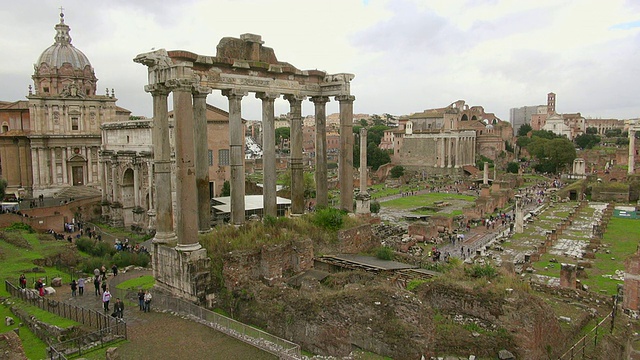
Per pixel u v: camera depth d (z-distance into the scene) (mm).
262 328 26766
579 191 117875
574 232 72875
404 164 190500
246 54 36250
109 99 94562
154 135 31219
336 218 37781
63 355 22047
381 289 23344
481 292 24547
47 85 91875
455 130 187250
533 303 23000
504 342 22250
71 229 70750
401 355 21828
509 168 178375
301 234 35531
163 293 31031
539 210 98312
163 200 31531
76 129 92125
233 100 34812
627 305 35969
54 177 90312
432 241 69562
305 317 24953
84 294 35812
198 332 25828
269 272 30672
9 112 94062
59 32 95312
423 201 117312
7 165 91438
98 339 24797
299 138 39625
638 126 172500
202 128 32781
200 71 32562
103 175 82250
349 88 40438
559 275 47438
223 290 29422
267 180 37969
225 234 32781
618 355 25641
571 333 26172
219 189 90312
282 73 37656
